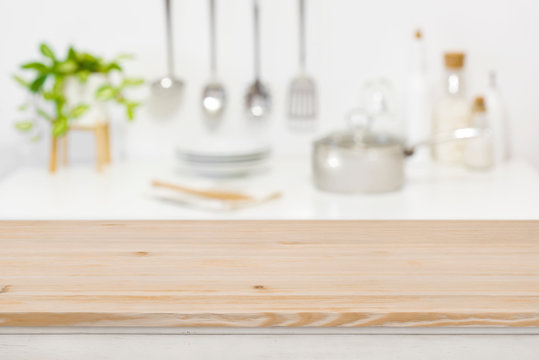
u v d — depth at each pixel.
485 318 0.62
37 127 2.11
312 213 1.55
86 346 0.65
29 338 0.65
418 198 1.67
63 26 2.08
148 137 2.14
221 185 1.82
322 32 2.08
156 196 1.71
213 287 0.68
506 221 0.89
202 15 2.08
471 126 1.97
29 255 0.78
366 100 2.10
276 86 2.11
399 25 2.07
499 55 2.08
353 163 1.68
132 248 0.80
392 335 0.65
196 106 2.12
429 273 0.71
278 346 0.65
